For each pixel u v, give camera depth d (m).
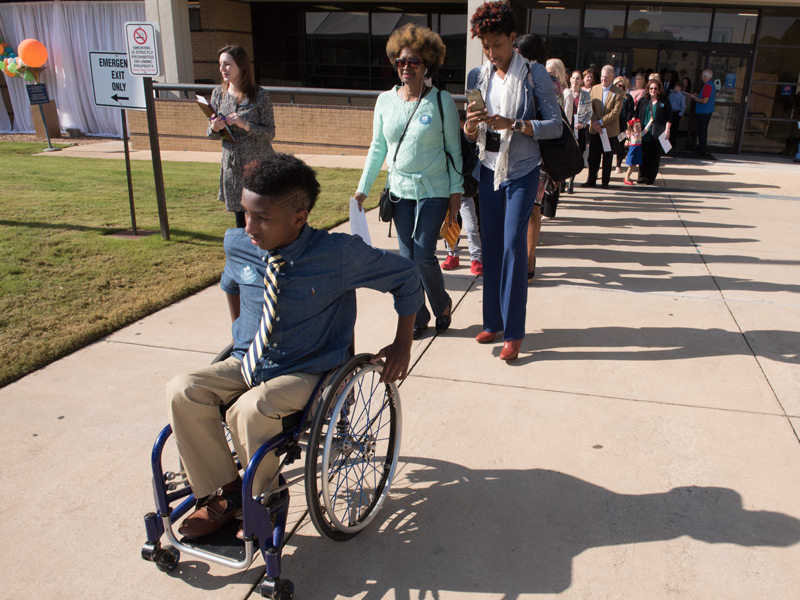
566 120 3.87
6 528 2.59
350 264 2.35
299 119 13.32
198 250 6.27
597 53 14.91
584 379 3.86
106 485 2.85
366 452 2.64
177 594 2.29
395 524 2.65
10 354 3.98
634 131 10.09
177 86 12.26
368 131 13.03
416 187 4.04
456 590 2.32
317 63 17.77
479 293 5.38
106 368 3.93
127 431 3.26
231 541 2.38
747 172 12.22
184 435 2.25
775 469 2.99
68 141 15.81
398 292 2.52
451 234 4.56
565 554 2.48
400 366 2.56
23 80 17.27
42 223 7.14
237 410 2.20
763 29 14.27
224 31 16.77
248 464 2.16
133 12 15.66
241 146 5.02
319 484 2.87
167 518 2.31
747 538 2.56
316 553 2.49
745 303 5.12
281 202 2.16
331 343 2.46
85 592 2.30
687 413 3.47
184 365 3.98
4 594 2.28
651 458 3.08
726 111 14.98
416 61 3.80
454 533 2.60
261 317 2.42
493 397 3.64
